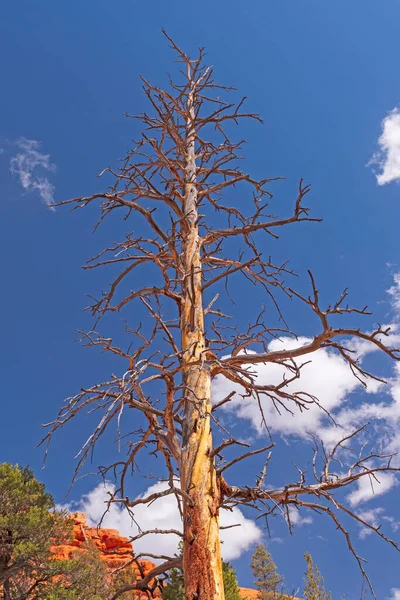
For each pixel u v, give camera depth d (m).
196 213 7.75
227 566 16.61
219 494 5.40
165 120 7.88
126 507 5.16
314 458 6.07
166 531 5.17
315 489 5.75
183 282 7.00
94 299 6.77
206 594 4.71
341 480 5.87
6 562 17.19
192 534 5.02
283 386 6.31
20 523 17.36
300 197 6.56
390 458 5.87
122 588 5.68
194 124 8.28
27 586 17.52
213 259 7.63
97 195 7.07
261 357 6.30
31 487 19.62
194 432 5.64
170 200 7.56
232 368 6.23
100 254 7.00
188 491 5.26
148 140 7.75
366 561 5.57
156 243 7.34
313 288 5.50
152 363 5.44
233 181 7.80
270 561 30.11
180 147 8.27
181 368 5.77
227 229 7.29
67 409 5.29
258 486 5.65
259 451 5.46
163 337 6.15
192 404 5.88
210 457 5.51
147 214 7.23
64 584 16.94
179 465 5.61
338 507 5.61
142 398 5.80
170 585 11.78
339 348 6.05
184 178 8.16
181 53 9.44
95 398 5.43
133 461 6.09
